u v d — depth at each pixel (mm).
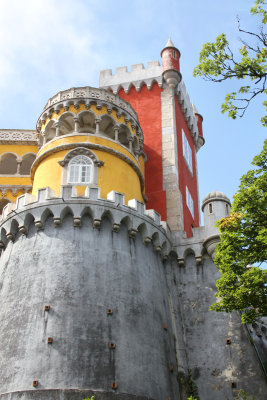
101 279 23609
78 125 29938
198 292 27578
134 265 25234
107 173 28625
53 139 29875
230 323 25828
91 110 30344
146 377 21906
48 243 24438
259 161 21219
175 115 39562
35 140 36594
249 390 23422
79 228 24953
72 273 23328
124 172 29625
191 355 25594
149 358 22656
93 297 22844
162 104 39781
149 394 21500
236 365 24391
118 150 29812
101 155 29062
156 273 26609
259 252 20359
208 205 29562
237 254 20766
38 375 20250
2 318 22922
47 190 25734
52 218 25281
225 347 25156
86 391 19906
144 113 39625
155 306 25047
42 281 23172
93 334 21688
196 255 28562
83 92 31031
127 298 23734
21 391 19891
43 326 21641
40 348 21000
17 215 25703
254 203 20844
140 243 26531
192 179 42125
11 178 35125
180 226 33156
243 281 20375
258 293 19938
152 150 37156
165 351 24125
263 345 27156
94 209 25234
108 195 26500
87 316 22141
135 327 23094
